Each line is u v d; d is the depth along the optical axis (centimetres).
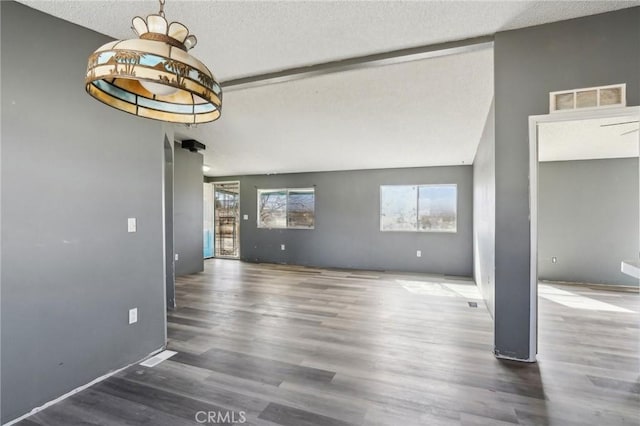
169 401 196
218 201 880
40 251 194
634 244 542
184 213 610
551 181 584
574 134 411
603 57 214
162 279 274
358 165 688
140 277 254
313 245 765
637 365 239
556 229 581
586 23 217
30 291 190
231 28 217
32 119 192
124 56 98
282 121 416
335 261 745
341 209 743
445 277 616
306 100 345
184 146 555
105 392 207
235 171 785
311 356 258
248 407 190
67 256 207
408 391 206
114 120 237
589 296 464
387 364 244
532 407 188
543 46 225
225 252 877
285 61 267
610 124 369
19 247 186
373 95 329
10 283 182
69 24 210
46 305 197
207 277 597
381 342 287
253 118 405
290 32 223
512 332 246
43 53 197
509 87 233
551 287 527
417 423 175
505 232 242
